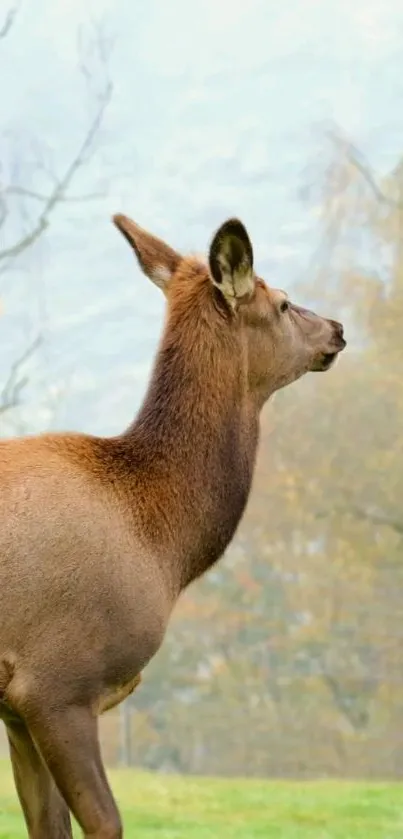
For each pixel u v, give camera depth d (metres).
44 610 10.21
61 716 10.22
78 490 10.60
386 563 46.44
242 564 48.84
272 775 47.47
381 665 47.22
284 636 48.56
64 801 11.28
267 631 48.81
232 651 48.97
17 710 10.23
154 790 23.00
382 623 47.12
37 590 10.20
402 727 46.88
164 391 11.42
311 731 47.62
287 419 45.44
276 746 47.81
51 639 10.21
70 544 10.34
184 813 19.62
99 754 10.33
